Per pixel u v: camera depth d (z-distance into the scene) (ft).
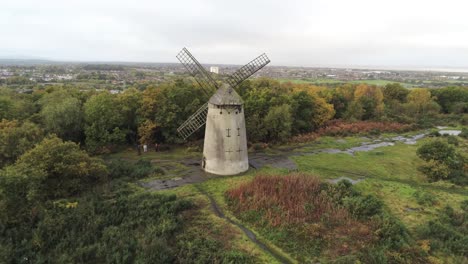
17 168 64.69
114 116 119.55
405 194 81.76
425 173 101.71
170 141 129.90
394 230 57.06
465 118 214.07
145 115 127.54
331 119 190.70
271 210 65.51
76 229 57.67
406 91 270.05
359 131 169.58
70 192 73.56
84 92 159.94
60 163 71.87
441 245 55.31
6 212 57.88
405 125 186.29
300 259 50.88
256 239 56.75
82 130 122.83
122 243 52.42
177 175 91.56
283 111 139.64
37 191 64.44
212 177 89.66
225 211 67.51
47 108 117.08
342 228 59.62
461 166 102.99
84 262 49.83
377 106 211.61
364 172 102.89
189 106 130.82
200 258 48.67
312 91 200.54
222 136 89.51
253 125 136.46
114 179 86.12
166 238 54.54
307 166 106.11
